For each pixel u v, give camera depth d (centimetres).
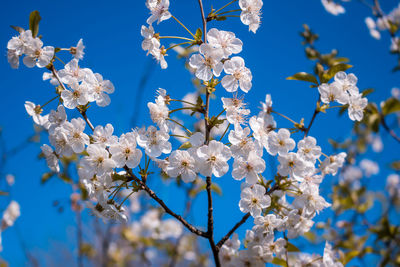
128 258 107
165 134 79
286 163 79
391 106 90
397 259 91
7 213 98
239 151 79
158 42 81
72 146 79
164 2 81
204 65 79
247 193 80
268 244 81
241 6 82
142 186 78
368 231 97
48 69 81
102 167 78
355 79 82
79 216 96
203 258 113
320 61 103
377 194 107
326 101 81
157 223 110
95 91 81
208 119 79
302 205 81
